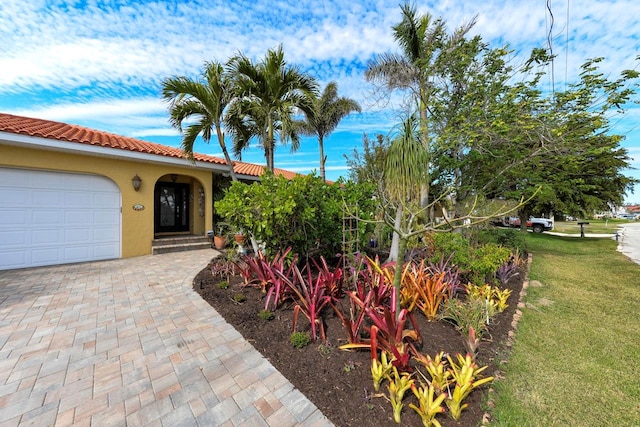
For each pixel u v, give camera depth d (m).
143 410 2.29
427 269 5.23
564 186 11.56
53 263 7.35
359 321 3.16
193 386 2.59
